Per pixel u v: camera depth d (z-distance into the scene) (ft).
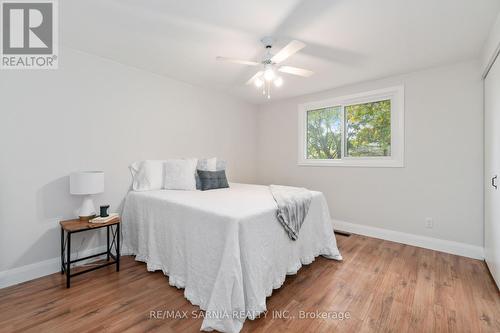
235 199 7.23
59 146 7.43
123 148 8.96
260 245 5.67
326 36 6.83
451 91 8.73
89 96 8.05
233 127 13.69
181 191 8.88
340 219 11.75
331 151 12.42
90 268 7.51
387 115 10.54
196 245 5.92
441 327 4.93
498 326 4.95
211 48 7.65
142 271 7.34
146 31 6.68
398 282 6.72
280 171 14.23
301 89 12.00
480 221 8.29
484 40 7.03
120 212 8.88
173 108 10.64
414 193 9.63
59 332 4.74
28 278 6.80
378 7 5.51
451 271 7.36
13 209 6.63
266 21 6.14
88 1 5.42
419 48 7.55
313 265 7.84
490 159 7.18
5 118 6.48
